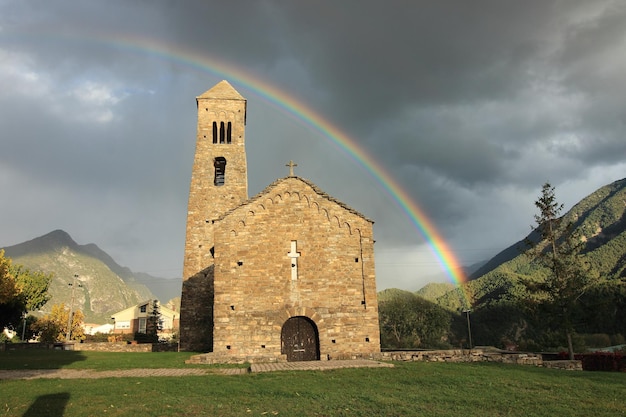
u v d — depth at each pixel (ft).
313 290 98.48
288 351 96.32
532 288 108.37
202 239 143.74
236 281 98.02
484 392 53.36
